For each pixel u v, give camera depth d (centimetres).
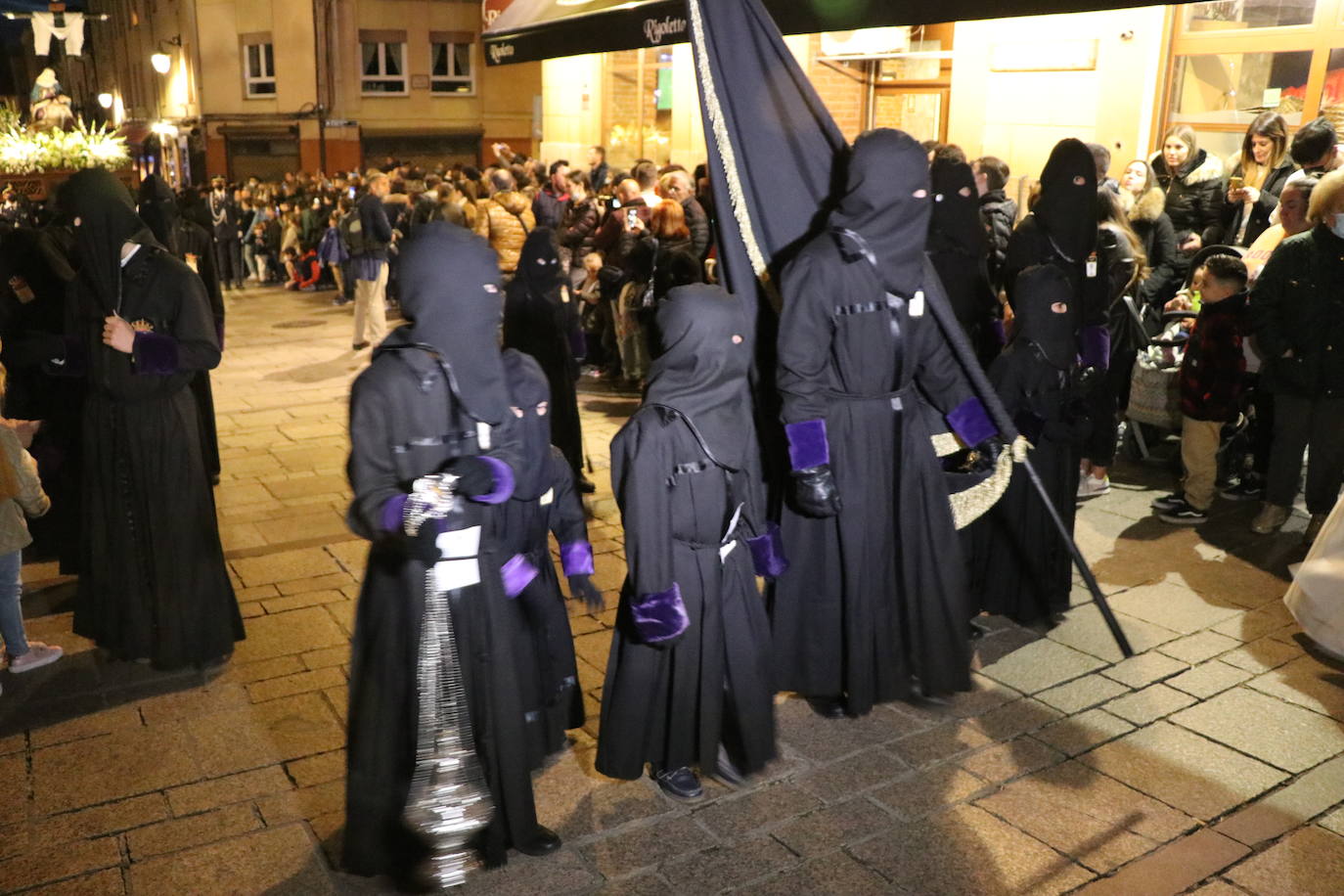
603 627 477
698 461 321
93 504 429
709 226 901
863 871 315
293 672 440
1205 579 514
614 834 333
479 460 273
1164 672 428
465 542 280
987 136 943
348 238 1167
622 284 936
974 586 463
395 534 268
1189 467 580
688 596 327
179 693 423
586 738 391
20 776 367
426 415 275
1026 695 412
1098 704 405
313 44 2816
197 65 2969
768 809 345
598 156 1370
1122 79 834
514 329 624
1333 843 326
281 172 2962
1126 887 306
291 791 358
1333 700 407
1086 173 454
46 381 531
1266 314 526
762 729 346
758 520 350
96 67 4144
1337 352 514
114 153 1048
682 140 1423
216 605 438
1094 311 488
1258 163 712
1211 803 346
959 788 354
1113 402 607
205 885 312
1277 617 475
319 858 324
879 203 335
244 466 729
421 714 277
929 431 383
